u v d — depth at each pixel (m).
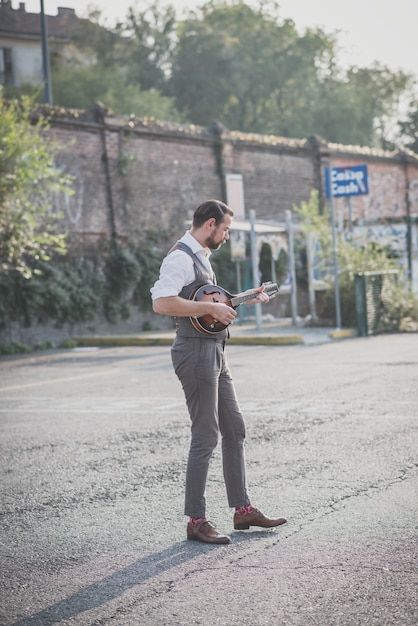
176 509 6.36
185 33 57.78
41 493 6.98
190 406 5.69
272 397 11.49
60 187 20.45
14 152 19.33
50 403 11.93
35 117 22.72
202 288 5.58
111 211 24.55
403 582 4.66
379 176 35.03
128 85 53.03
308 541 5.45
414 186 36.88
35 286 22.00
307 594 4.55
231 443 5.81
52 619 4.41
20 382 14.72
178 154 26.56
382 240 27.95
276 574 4.88
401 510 6.03
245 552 5.30
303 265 28.75
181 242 5.66
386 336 21.06
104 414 10.73
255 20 57.75
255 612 4.35
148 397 12.07
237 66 55.84
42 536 5.85
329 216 24.31
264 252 23.92
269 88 56.97
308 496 6.49
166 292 5.49
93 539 5.73
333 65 60.06
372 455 7.78
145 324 25.36
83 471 7.66
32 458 8.30
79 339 22.50
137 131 25.20
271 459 7.77
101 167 24.36
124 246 24.91
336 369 14.36
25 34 56.78
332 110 58.75
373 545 5.30
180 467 7.65
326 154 31.66
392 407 10.32
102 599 4.65
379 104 63.53
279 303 28.64
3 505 6.66
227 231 5.73
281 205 30.02
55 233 23.08
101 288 23.91
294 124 57.06
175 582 4.84
